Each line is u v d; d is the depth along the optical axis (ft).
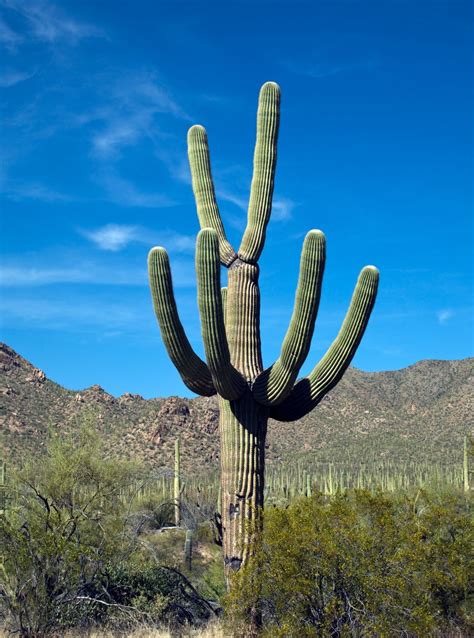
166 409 285.02
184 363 34.27
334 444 347.15
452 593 34.42
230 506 34.24
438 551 33.42
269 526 30.42
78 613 37.91
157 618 38.70
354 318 34.86
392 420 371.35
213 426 289.94
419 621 29.45
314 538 29.43
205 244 31.17
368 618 29.07
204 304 31.48
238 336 36.11
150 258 33.17
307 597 29.68
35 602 35.09
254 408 34.86
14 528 35.91
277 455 333.62
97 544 44.98
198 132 39.70
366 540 29.60
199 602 41.57
